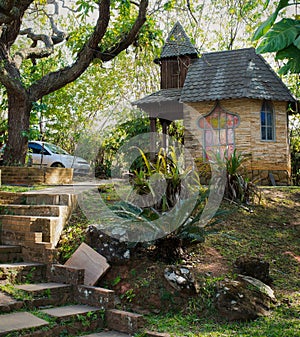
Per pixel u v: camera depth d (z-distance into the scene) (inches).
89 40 430.6
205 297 198.5
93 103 770.2
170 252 223.8
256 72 527.2
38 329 161.6
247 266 218.2
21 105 442.0
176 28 550.0
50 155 625.0
